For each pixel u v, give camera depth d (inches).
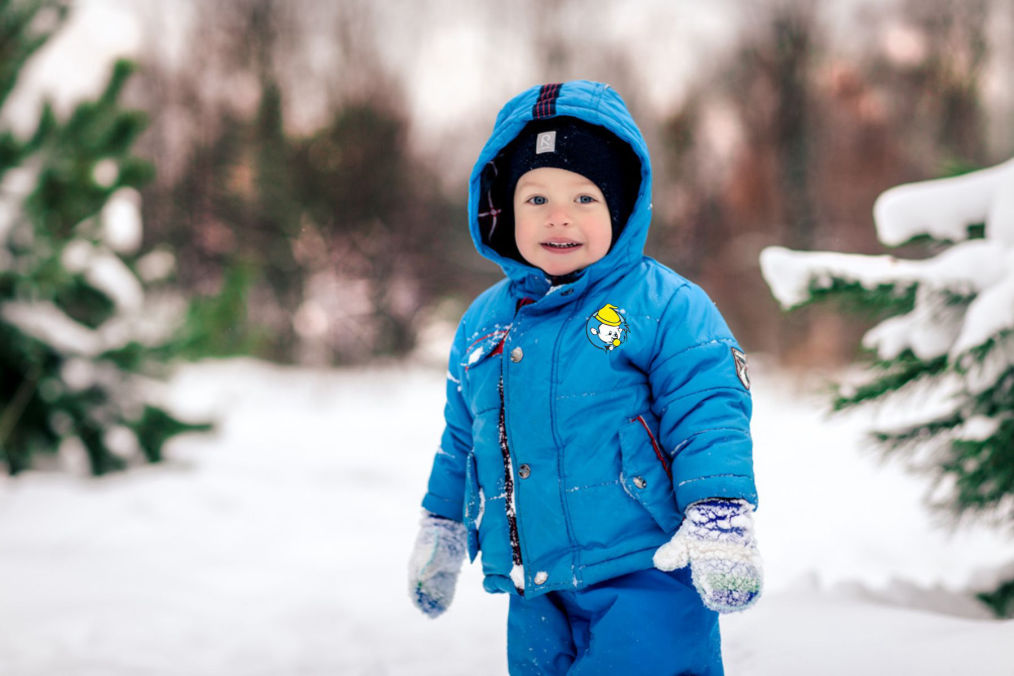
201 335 269.6
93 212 252.5
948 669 74.8
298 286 518.9
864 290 111.3
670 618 68.3
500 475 73.9
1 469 250.4
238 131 543.5
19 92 269.4
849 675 77.7
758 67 545.3
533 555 70.8
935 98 556.4
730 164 541.3
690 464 67.0
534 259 75.7
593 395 70.5
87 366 254.8
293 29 562.9
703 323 71.7
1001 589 107.8
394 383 472.7
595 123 75.2
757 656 87.1
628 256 74.8
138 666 112.0
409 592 80.6
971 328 100.6
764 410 354.9
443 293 546.3
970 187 115.4
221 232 534.6
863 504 196.7
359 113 535.5
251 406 397.7
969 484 106.3
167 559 174.2
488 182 82.0
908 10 570.6
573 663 71.7
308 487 246.4
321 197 518.6
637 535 68.7
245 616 135.1
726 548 63.8
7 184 246.4
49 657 115.9
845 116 536.7
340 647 119.4
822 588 117.2
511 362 73.2
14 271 242.4
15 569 163.6
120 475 255.4
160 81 557.9
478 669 104.4
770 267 115.2
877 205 120.6
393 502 229.8
